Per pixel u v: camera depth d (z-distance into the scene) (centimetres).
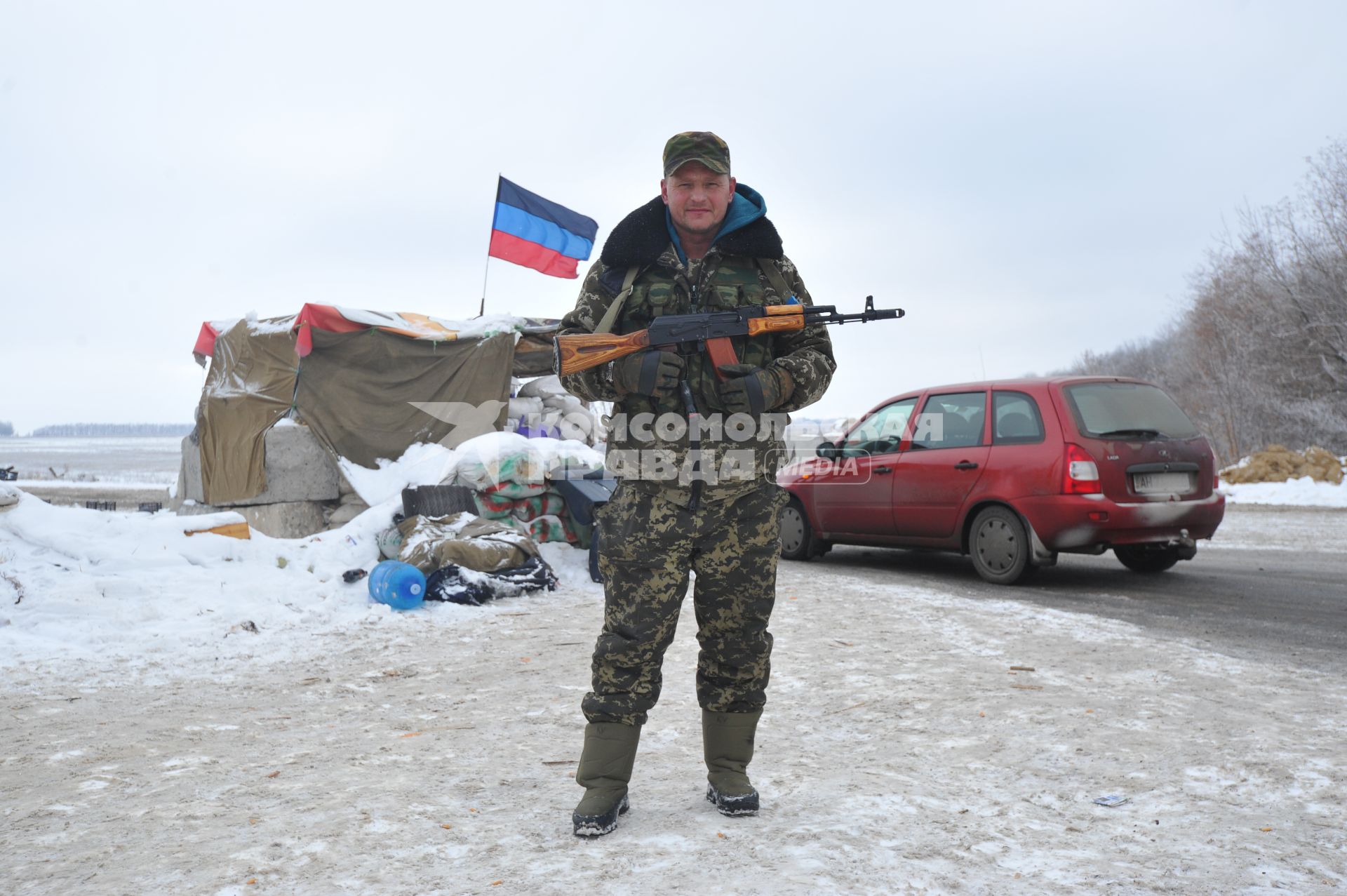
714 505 254
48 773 319
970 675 446
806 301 282
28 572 643
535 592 743
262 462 891
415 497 813
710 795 277
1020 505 732
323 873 230
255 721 392
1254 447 2600
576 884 221
